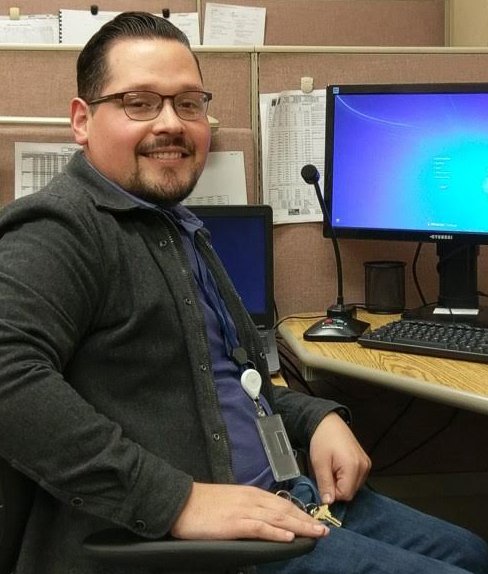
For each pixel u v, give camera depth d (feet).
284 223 5.30
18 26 6.45
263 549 2.24
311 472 3.51
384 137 4.62
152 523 2.32
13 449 2.33
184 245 3.13
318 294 5.39
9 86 4.96
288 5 6.91
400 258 5.43
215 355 3.06
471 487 6.19
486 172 4.33
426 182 4.52
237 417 3.01
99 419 2.41
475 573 3.17
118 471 2.32
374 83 5.28
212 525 2.31
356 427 5.93
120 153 3.04
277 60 5.20
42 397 2.33
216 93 5.17
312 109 5.25
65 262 2.54
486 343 3.68
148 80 3.03
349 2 6.96
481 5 6.32
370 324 4.69
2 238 2.61
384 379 3.41
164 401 2.74
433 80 5.34
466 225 4.43
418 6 7.04
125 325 2.69
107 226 2.76
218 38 6.86
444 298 4.74
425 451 6.09
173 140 3.08
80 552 2.55
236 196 5.18
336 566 2.81
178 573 2.41
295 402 3.57
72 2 6.61
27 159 4.86
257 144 5.24
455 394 3.10
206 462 2.75
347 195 4.77
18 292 2.42
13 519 2.54
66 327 2.51
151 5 6.73
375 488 6.07
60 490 2.35
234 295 3.42
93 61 3.12
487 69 5.38
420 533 3.24
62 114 5.02
